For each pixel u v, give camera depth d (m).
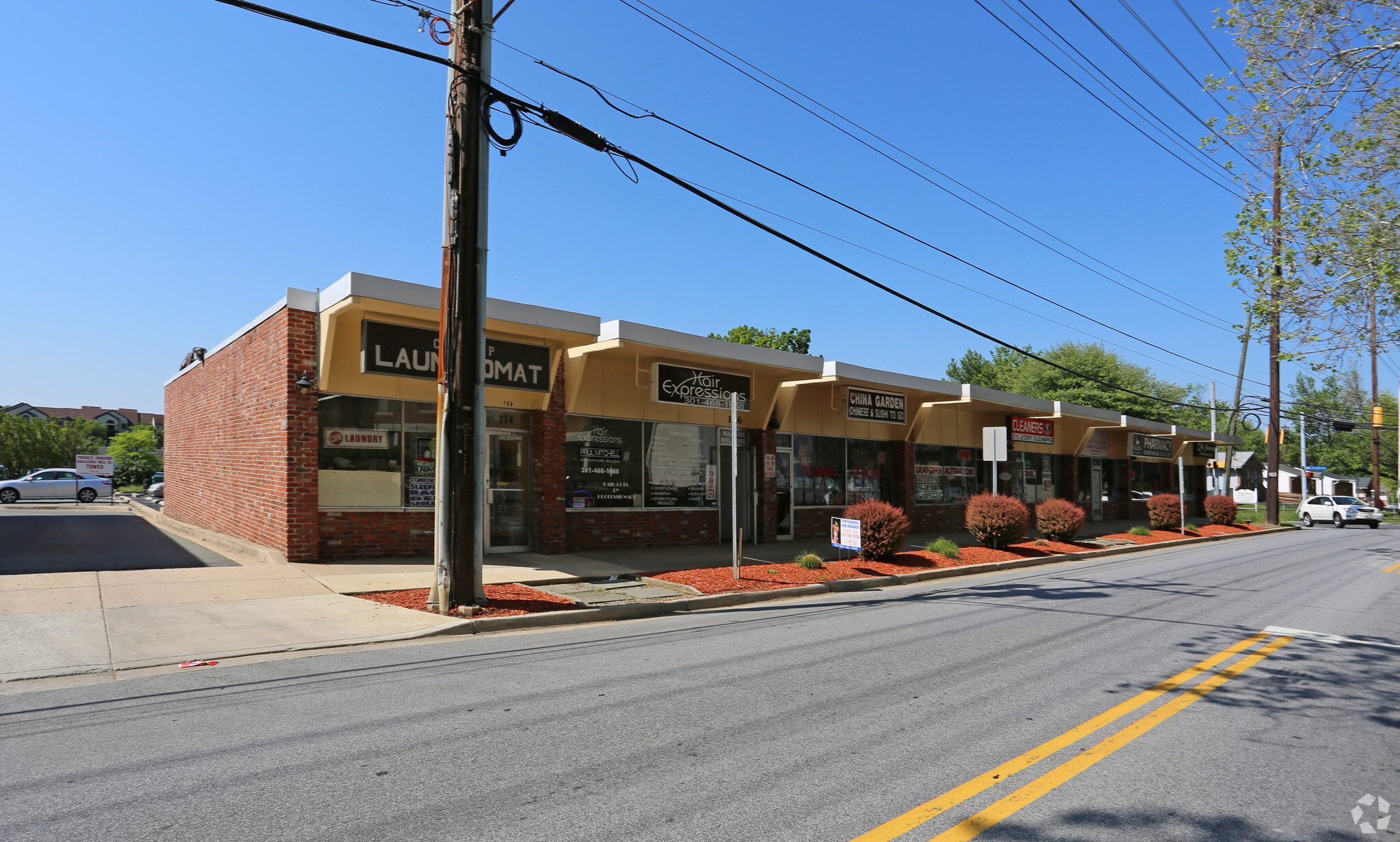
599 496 17.20
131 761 4.85
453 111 10.45
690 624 10.23
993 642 8.97
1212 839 3.93
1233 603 12.30
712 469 19.33
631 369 17.83
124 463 59.97
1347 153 10.10
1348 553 22.45
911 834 3.92
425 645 8.62
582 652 8.28
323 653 8.16
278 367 13.66
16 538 17.27
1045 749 5.25
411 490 14.53
